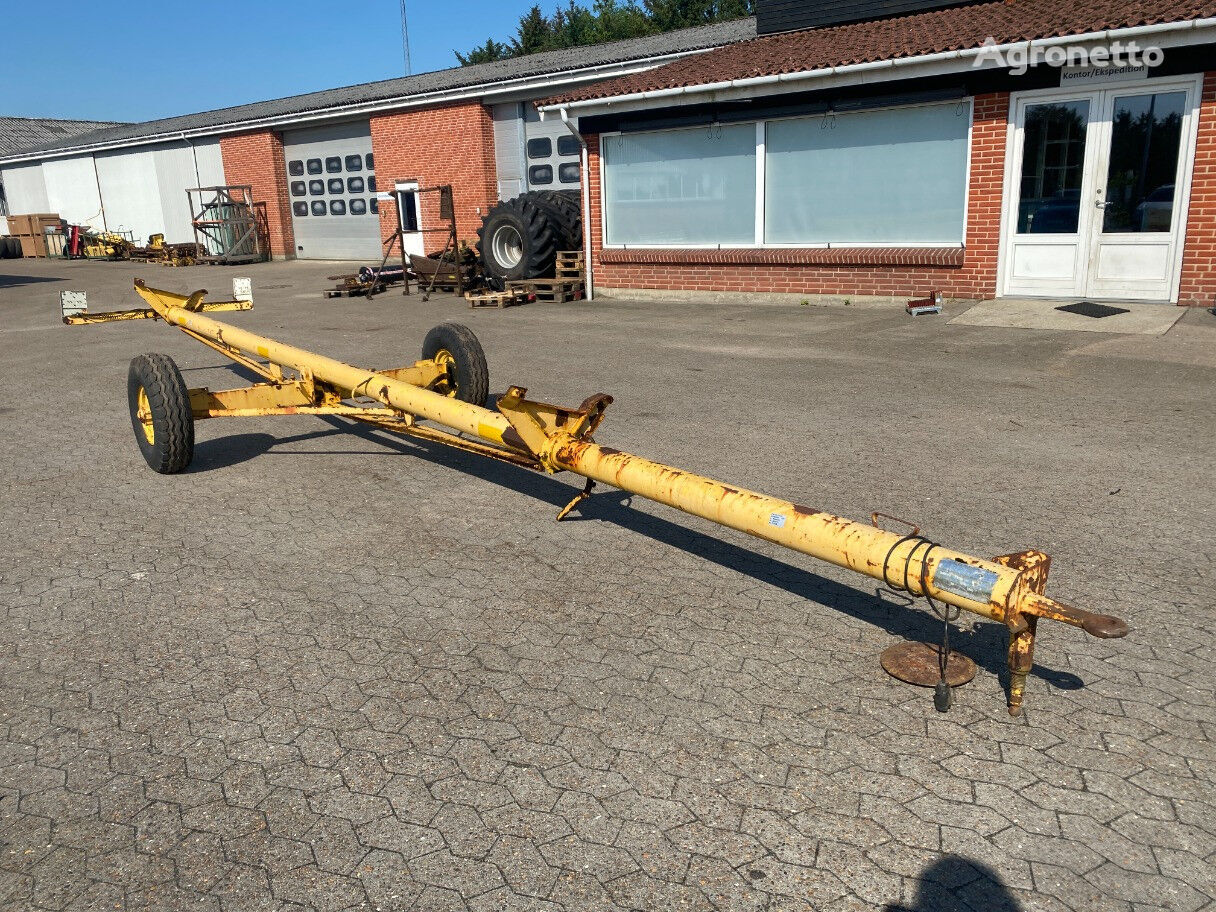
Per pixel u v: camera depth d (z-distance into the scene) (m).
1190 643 3.39
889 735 2.90
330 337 11.63
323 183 25.84
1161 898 2.24
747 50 14.32
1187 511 4.65
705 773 2.74
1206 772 2.69
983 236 11.32
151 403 5.57
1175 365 7.85
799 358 9.05
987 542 4.32
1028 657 2.79
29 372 9.85
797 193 12.72
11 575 4.30
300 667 3.39
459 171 22.08
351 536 4.72
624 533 4.69
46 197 35.44
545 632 3.62
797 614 3.74
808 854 2.41
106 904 2.30
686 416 6.93
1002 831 2.47
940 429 6.32
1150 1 10.40
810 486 5.21
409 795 2.67
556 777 2.73
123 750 2.92
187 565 4.38
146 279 22.30
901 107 11.57
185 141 28.64
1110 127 10.27
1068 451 5.71
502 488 5.47
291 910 2.26
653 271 14.12
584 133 14.19
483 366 6.47
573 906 2.25
